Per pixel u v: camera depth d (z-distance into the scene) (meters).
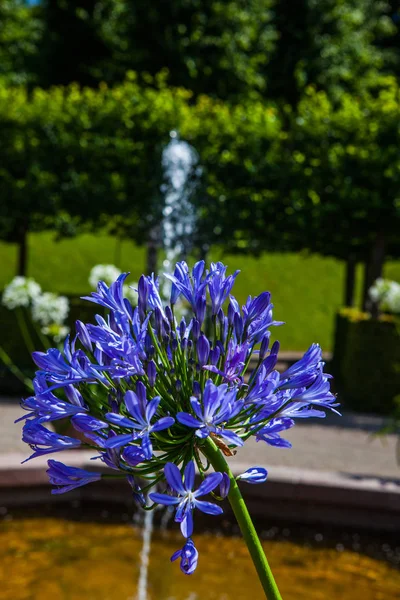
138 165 13.16
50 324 8.76
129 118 13.20
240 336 1.23
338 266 21.72
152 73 22.83
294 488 5.70
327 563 5.09
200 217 11.53
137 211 13.33
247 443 7.15
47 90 24.69
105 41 23.36
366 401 9.66
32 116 13.26
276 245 13.87
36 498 5.79
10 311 9.45
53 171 13.37
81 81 24.88
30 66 24.98
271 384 1.12
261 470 1.19
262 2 23.69
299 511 5.71
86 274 20.58
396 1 28.28
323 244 14.38
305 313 18.91
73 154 13.30
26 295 8.82
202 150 12.93
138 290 1.23
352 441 7.73
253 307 1.24
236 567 4.91
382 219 12.55
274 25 23.89
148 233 11.00
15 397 9.38
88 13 23.83
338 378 12.05
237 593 4.48
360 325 9.71
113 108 13.23
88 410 1.12
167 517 5.67
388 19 28.05
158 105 13.21
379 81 14.91
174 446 1.19
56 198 13.36
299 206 12.77
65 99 13.77
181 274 1.26
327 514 5.68
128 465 1.12
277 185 12.90
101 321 1.22
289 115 13.43
